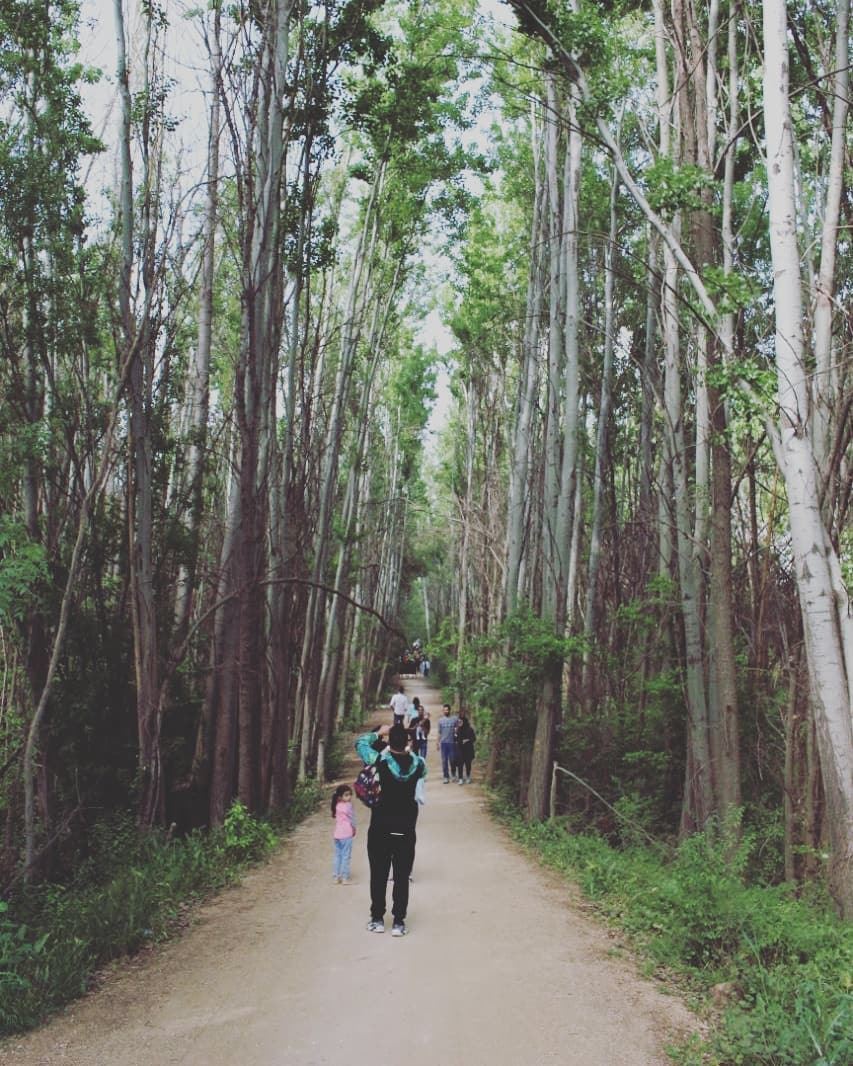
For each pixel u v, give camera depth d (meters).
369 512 40.56
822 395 8.98
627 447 22.47
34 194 11.90
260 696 15.56
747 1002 5.63
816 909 7.80
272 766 16.61
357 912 8.57
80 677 13.57
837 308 9.92
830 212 8.98
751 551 13.54
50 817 12.37
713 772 11.38
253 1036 5.27
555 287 17.41
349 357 22.53
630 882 9.23
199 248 16.50
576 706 17.30
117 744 13.59
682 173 9.62
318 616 24.55
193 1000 5.96
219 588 15.63
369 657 45.16
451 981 6.29
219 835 11.92
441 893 9.52
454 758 21.81
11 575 8.99
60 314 12.59
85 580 13.78
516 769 18.86
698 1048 5.00
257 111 13.70
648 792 14.76
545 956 6.95
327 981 6.32
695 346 11.22
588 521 22.34
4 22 12.08
